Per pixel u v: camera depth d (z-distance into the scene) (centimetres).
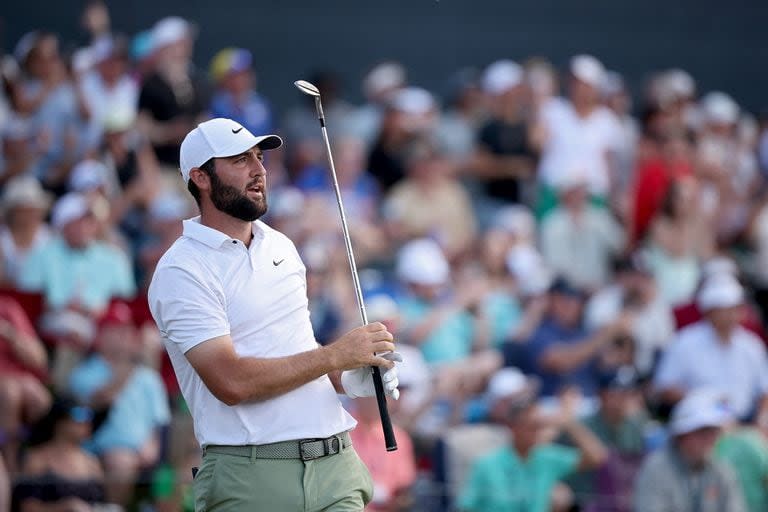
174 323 1616
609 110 4497
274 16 4588
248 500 1611
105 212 3291
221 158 1639
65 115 3666
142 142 3622
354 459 1680
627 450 2909
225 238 1639
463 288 3378
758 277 4228
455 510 2705
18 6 4266
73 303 3094
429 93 4762
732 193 4406
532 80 4259
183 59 3775
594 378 3231
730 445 2934
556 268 3956
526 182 4188
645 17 5141
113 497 2505
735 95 5241
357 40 4688
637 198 4122
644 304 3550
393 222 3850
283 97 4556
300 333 1666
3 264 3156
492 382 2894
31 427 2636
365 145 4147
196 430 1666
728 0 5244
